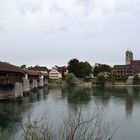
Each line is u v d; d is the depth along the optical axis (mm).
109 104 45719
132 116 32969
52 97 60469
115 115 33344
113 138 21344
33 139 8508
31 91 82812
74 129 9156
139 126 26562
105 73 134375
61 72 162625
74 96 63281
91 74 150750
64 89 95125
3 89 47906
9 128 20594
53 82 134875
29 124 9164
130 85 125062
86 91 82875
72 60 143375
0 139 10008
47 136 8602
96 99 55188
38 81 102188
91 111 32406
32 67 158000
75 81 126438
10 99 48094
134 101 51156
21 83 53719
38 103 46719
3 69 48125
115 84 127312
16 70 53375
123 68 154625
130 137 22250
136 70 152750
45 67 159375
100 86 118625
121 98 57656
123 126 26438
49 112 32750
